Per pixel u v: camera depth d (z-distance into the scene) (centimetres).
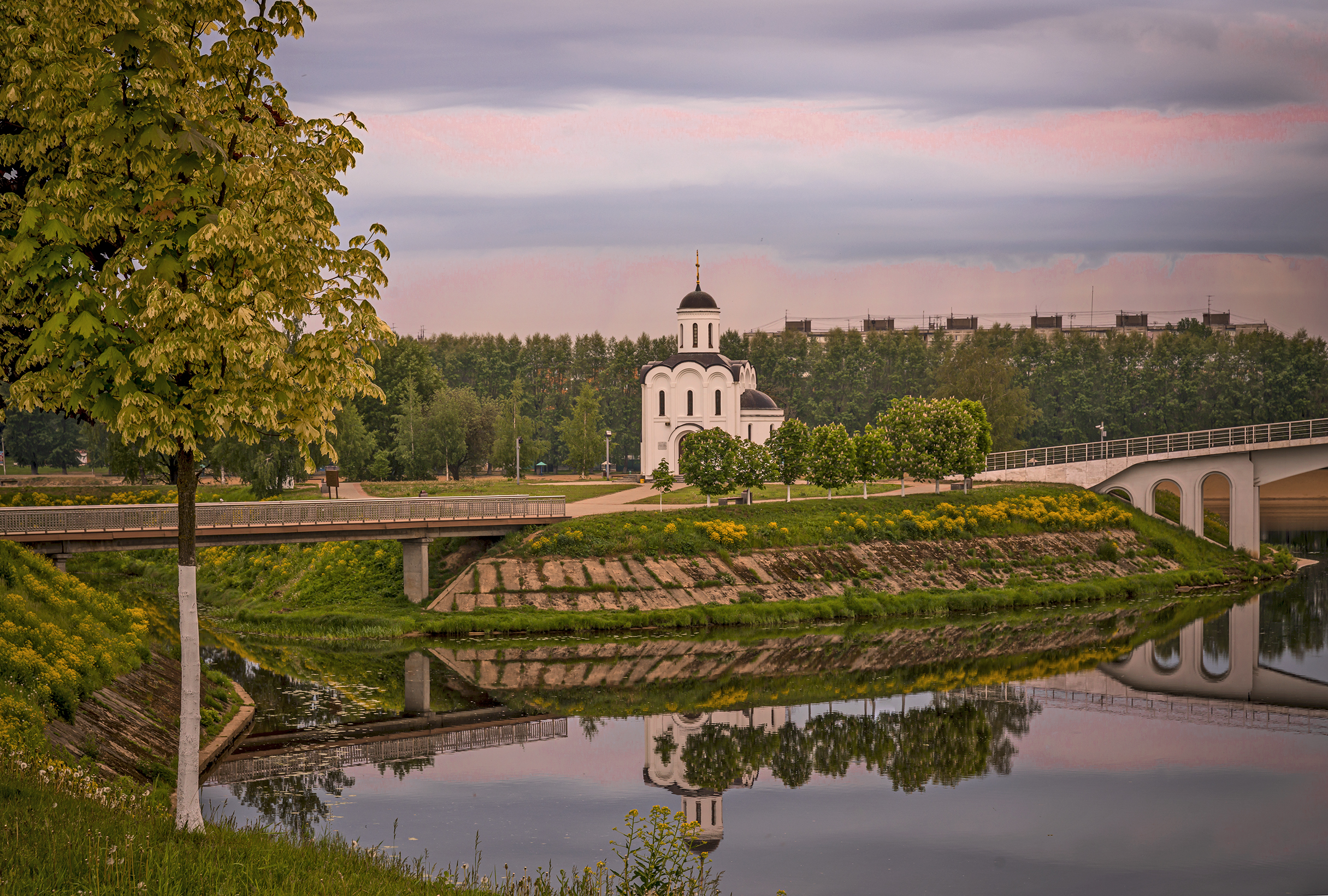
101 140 1716
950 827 3241
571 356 18900
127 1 1741
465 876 2502
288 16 1908
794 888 2742
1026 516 8375
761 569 7012
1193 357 16362
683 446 7988
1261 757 4056
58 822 1725
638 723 4406
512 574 6512
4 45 1766
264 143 1855
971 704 4806
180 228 1756
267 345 1766
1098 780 3747
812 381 17125
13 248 1759
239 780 3453
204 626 6262
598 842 2998
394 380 13238
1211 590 7981
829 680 5231
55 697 2992
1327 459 8625
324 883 1736
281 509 6047
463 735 4097
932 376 16612
